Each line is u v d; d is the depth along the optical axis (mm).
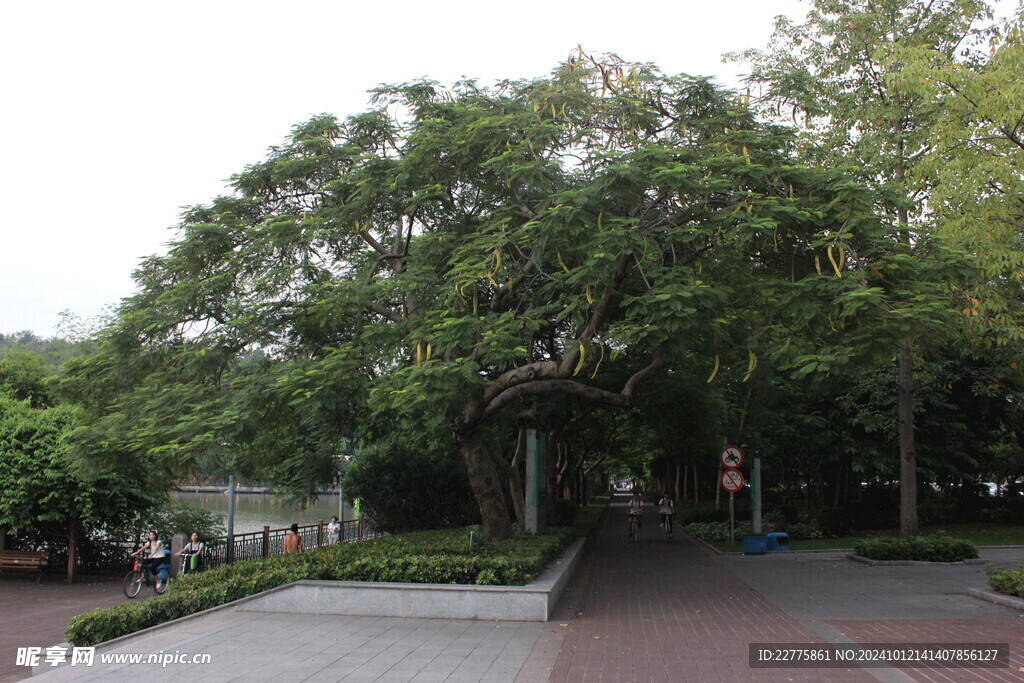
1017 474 30078
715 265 11961
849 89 18156
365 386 11539
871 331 10094
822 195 11703
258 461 16016
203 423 11609
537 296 13203
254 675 7441
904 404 18984
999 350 18453
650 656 8266
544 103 13133
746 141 12516
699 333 11180
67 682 7211
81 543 22531
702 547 23969
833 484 33938
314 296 13094
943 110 14773
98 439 13227
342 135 15227
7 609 16750
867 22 17328
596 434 31797
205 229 13578
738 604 12023
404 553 12438
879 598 12578
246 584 11438
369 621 10359
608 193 10992
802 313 10594
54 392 14469
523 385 13812
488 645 8844
